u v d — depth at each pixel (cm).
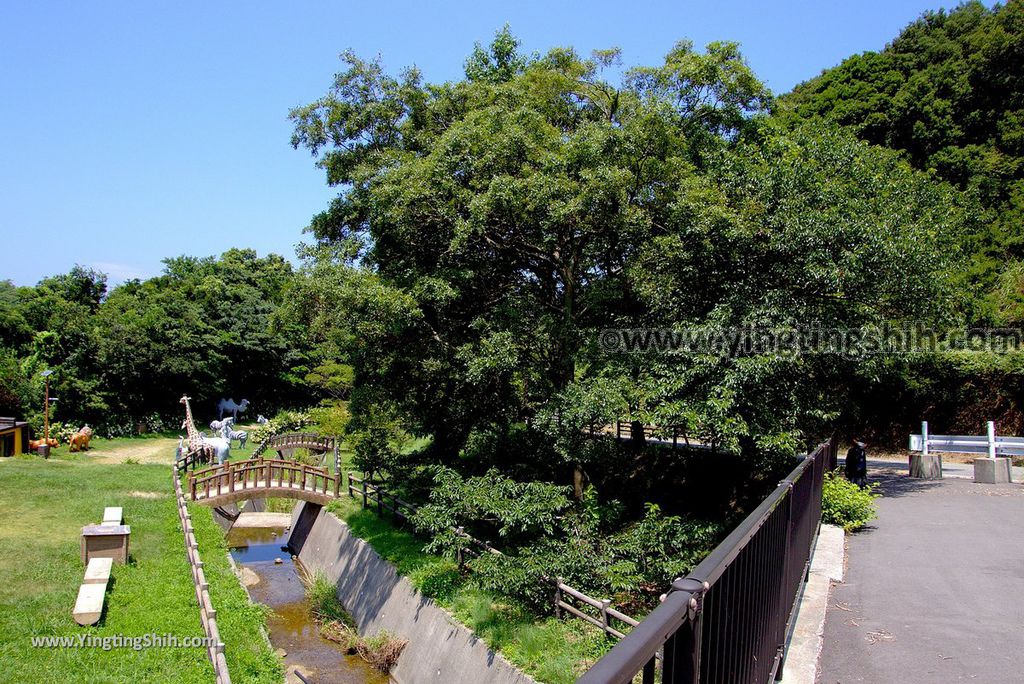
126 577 1257
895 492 1423
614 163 1359
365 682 1313
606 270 1659
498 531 1350
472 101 1648
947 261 1519
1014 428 2147
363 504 2011
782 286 1447
